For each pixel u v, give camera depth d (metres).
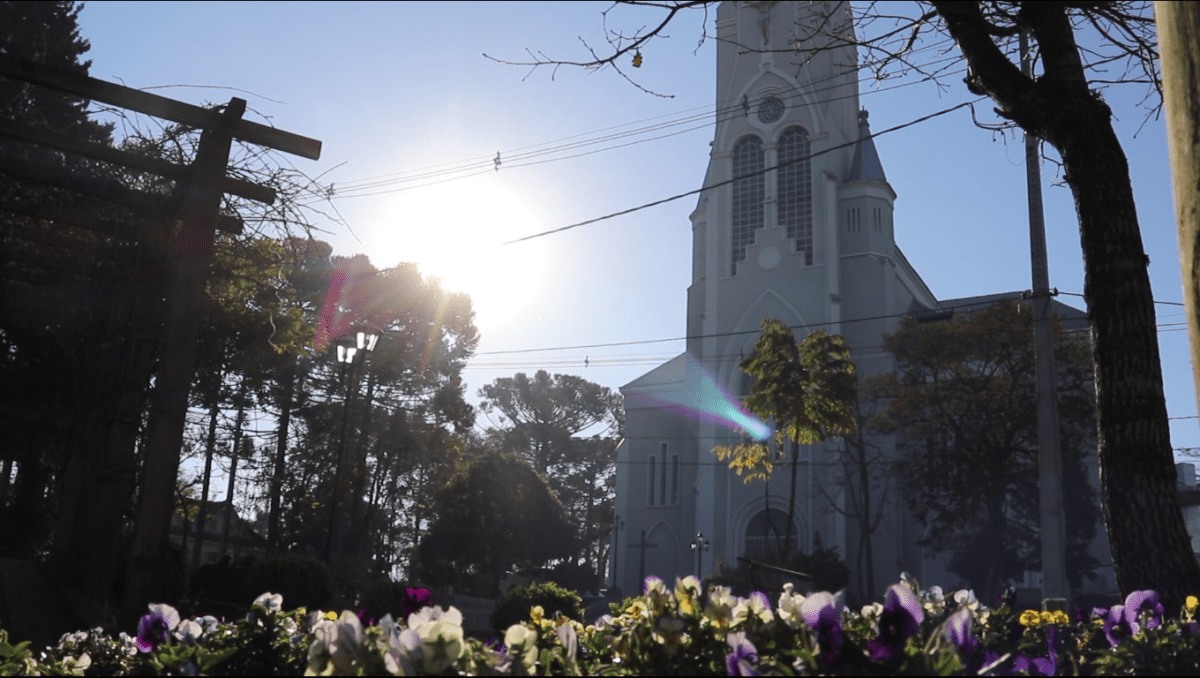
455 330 42.97
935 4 6.27
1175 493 5.36
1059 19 6.10
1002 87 6.18
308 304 36.28
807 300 55.66
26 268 12.55
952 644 2.06
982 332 40.81
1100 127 5.86
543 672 2.51
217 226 10.53
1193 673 2.98
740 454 39.41
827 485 52.03
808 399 35.94
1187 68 2.43
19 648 3.26
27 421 17.95
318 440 37.72
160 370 8.82
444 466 52.19
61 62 24.53
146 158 9.95
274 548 34.62
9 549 22.97
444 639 2.22
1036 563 43.16
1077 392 40.00
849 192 57.72
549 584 19.41
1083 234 5.86
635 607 3.35
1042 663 3.29
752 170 59.41
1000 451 40.12
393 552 52.53
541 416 83.94
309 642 3.07
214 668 3.00
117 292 11.39
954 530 44.56
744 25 61.38
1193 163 2.41
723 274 58.66
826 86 58.25
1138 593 3.82
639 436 59.53
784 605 2.96
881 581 50.44
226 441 34.06
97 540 11.36
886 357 53.72
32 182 10.32
